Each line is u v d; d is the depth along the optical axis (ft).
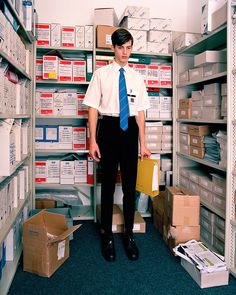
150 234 8.27
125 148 6.64
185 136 8.89
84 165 9.37
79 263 6.57
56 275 6.06
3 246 5.97
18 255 6.59
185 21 10.68
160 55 9.39
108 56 9.16
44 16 9.91
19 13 6.30
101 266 6.43
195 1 10.08
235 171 5.98
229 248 6.21
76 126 9.41
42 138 9.23
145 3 10.44
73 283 5.78
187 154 8.73
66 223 6.82
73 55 9.94
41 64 8.89
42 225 6.09
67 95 9.09
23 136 7.88
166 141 9.69
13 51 5.92
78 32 8.90
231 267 6.18
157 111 9.62
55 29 8.82
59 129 9.26
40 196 9.75
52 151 9.16
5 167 5.06
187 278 6.00
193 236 6.95
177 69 9.36
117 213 8.40
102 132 6.70
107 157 6.66
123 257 6.86
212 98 7.25
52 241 5.90
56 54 8.95
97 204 9.55
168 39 9.32
